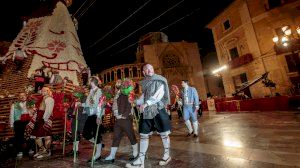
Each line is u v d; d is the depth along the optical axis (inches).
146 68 143.9
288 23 784.3
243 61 901.8
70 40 595.8
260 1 854.5
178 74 1249.4
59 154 213.8
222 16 1026.1
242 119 374.6
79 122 194.5
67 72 507.8
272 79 810.8
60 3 666.8
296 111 411.8
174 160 145.1
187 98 250.1
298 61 750.5
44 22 593.3
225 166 121.3
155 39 1328.7
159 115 137.3
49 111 205.8
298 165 112.1
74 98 206.2
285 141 171.8
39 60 494.3
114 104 164.6
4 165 180.7
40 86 434.6
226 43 1027.3
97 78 187.6
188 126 251.6
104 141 279.3
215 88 1391.5
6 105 385.4
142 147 134.3
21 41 563.5
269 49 823.7
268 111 492.1
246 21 899.4
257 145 165.9
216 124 339.3
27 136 211.6
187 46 1317.7
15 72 490.9
